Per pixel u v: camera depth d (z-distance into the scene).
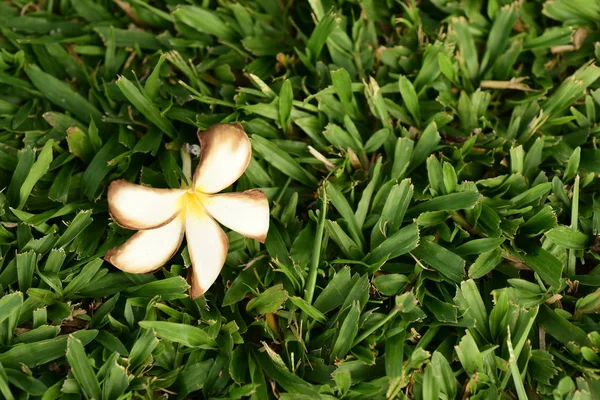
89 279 0.42
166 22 0.49
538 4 0.49
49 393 0.40
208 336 0.41
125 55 0.48
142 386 0.40
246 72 0.47
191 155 0.45
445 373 0.41
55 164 0.45
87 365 0.40
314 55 0.47
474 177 0.45
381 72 0.47
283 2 0.49
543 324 0.42
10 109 0.47
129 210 0.39
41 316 0.41
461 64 0.47
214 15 0.48
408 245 0.42
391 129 0.45
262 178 0.45
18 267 0.42
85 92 0.47
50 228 0.43
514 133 0.46
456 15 0.48
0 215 0.43
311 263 0.42
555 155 0.45
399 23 0.48
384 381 0.41
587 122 0.46
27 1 0.49
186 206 0.40
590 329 0.42
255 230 0.41
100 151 0.45
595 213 0.44
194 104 0.47
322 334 0.42
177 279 0.42
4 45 0.48
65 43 0.48
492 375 0.41
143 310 0.42
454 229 0.43
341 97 0.46
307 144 0.46
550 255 0.42
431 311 0.42
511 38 0.48
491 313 0.42
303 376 0.41
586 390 0.41
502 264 0.44
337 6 0.49
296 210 0.45
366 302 0.42
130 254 0.40
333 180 0.45
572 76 0.46
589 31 0.48
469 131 0.46
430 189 0.44
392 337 0.41
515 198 0.44
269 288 0.42
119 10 0.50
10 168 0.45
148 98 0.45
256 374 0.41
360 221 0.44
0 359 0.40
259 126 0.46
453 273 0.42
